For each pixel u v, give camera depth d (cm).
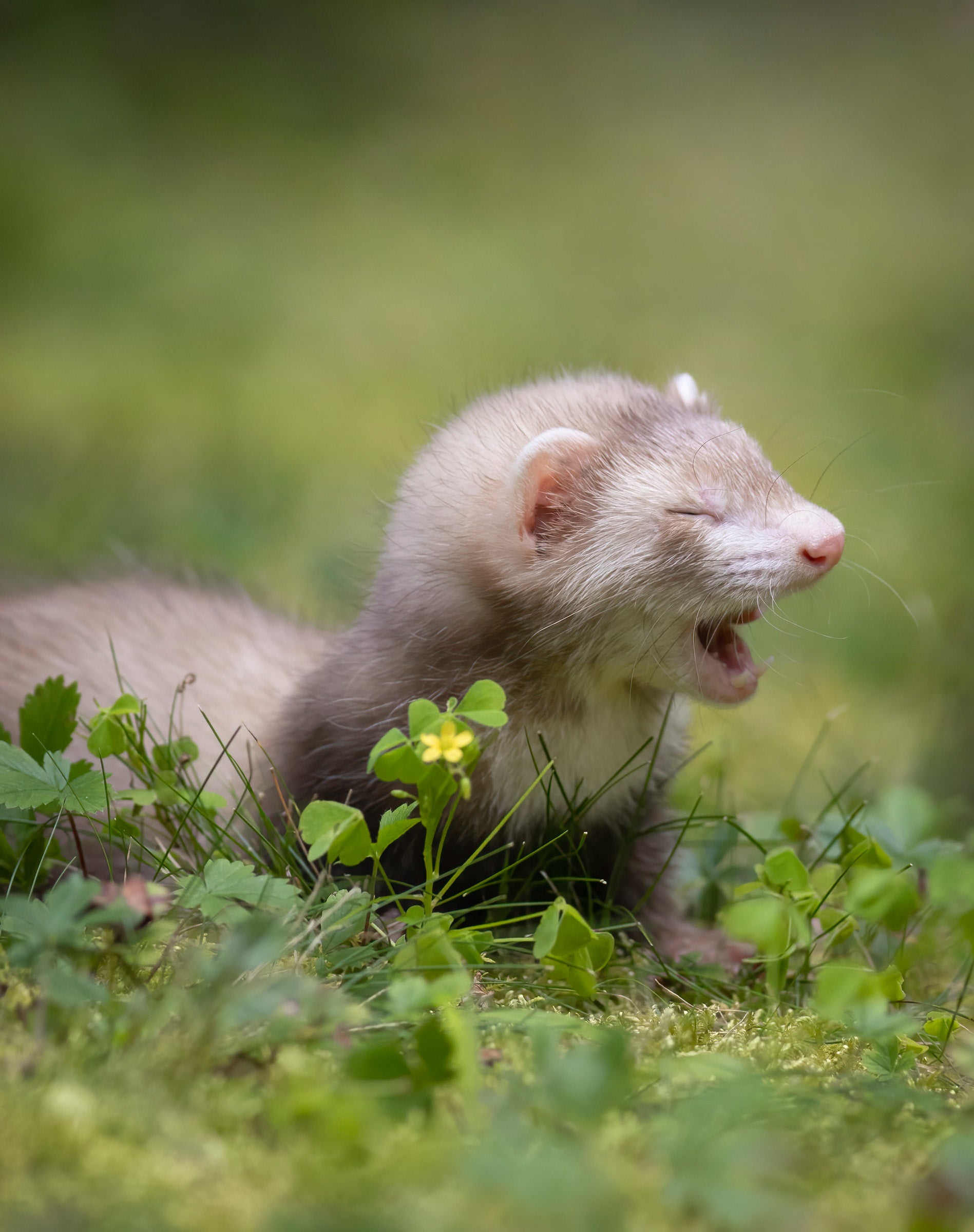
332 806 563
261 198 3372
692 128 4153
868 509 1636
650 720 741
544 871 698
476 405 803
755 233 3366
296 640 891
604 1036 479
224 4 4356
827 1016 504
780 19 4972
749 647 751
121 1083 407
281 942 493
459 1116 412
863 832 740
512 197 3559
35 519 1491
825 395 2203
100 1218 343
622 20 4884
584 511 711
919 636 1265
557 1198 345
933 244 3256
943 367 2397
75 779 584
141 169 3434
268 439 1928
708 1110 405
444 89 4244
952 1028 565
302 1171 364
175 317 2603
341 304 2736
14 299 2641
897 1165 407
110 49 4081
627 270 3059
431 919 542
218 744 780
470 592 709
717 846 807
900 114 4247
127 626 870
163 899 540
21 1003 467
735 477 723
